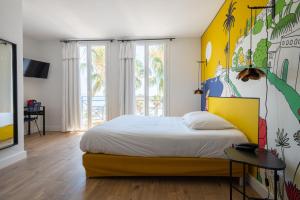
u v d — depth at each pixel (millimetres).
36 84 5414
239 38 2607
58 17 3807
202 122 2590
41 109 5352
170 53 5195
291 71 1568
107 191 2160
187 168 2318
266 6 1901
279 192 1736
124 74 5250
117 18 3867
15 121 3035
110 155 2418
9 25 2926
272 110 1845
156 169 2354
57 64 5473
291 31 1568
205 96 4578
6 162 2855
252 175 2246
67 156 3314
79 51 5418
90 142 2420
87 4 3266
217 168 2285
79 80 5402
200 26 4332
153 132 2426
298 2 1490
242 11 2514
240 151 1777
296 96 1513
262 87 2023
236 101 2678
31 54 5266
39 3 3227
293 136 1552
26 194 2092
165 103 5230
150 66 5297
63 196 2055
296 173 1520
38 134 5066
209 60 4199
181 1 3180
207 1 3197
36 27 4387
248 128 2332
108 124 2877
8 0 2900
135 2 3207
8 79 2955
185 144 2311
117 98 5367
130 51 5203
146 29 4527
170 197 2043
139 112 5367
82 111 5484
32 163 2980
